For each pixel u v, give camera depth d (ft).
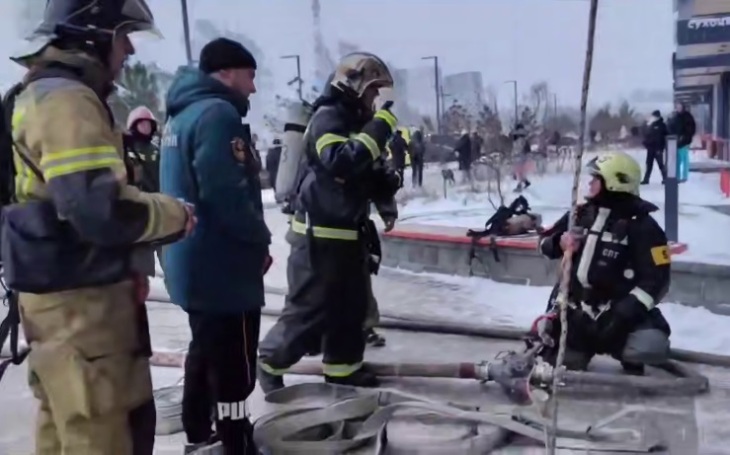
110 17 7.02
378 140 11.75
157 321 18.93
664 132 37.11
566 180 37.68
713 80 48.78
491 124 39.86
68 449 7.11
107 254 6.95
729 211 28.63
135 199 6.73
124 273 7.04
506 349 15.88
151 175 16.19
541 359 13.01
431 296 20.61
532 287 21.18
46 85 6.69
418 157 35.53
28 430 11.91
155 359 14.98
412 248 24.20
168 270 9.80
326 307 12.66
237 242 9.57
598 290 13.39
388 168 12.95
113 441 7.20
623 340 13.37
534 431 10.57
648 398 12.67
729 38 28.17
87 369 6.98
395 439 11.07
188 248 9.52
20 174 6.95
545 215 28.94
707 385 12.91
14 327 7.44
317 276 12.55
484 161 37.58
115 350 7.11
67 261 6.84
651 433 10.95
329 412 11.17
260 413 12.16
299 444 10.37
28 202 6.88
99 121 6.70
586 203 13.84
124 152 7.33
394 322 17.58
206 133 9.34
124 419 7.28
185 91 9.77
